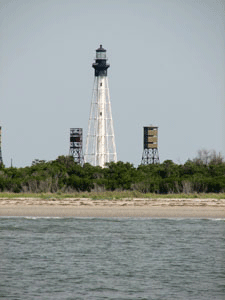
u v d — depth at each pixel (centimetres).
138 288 18525
